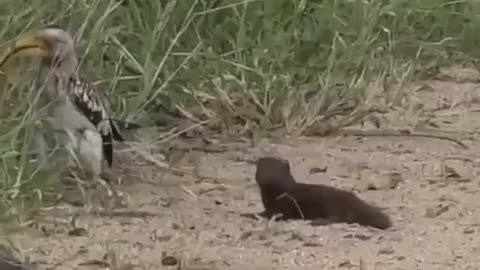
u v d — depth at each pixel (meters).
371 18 25.91
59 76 18.91
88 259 16.05
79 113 18.81
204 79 23.03
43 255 16.12
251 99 22.70
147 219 17.67
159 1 23.75
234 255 16.27
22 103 18.53
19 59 19.05
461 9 29.27
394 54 26.70
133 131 21.00
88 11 21.33
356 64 24.44
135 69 22.39
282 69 23.77
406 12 27.86
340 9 26.02
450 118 23.69
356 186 19.50
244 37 23.83
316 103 22.98
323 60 24.36
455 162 20.94
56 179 18.12
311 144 21.81
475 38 28.27
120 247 16.53
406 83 25.11
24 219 17.09
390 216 17.92
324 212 17.45
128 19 23.23
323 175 20.08
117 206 18.06
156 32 23.03
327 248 16.50
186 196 18.80
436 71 26.97
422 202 18.70
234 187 19.31
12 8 20.30
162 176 19.69
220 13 24.77
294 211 17.55
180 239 16.88
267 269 15.77
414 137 22.39
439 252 16.48
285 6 25.20
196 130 21.97
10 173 17.75
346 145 21.81
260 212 18.02
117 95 21.61
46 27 19.66
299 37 24.88
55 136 18.67
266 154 21.11
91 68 21.41
